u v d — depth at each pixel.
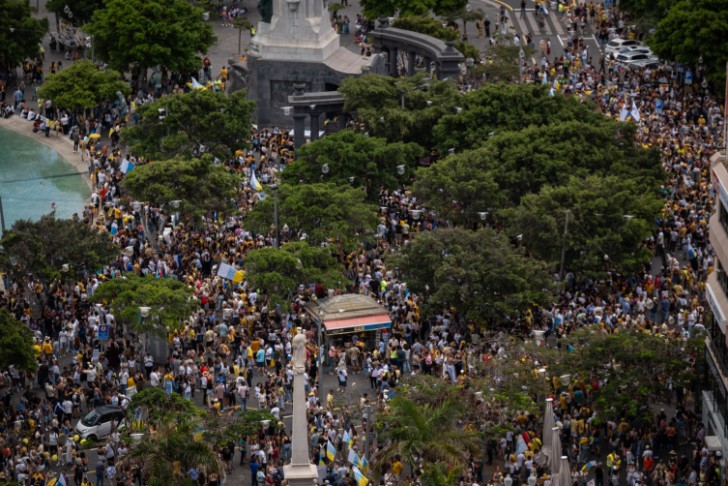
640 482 197.62
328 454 191.50
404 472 199.25
